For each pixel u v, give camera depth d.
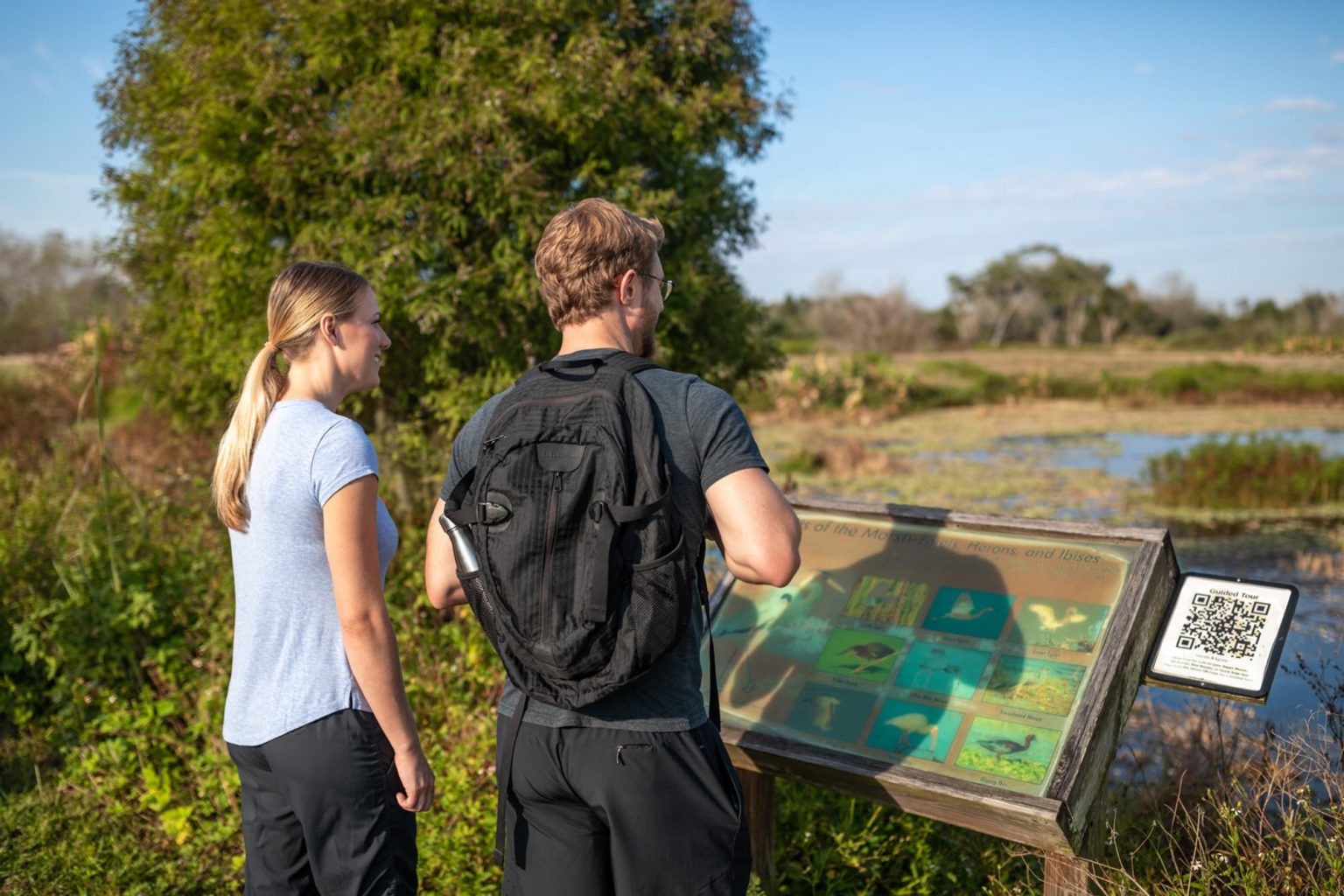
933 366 33.12
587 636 1.40
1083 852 1.91
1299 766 2.60
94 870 2.91
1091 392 27.80
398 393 5.72
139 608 3.88
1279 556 7.71
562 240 1.62
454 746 3.30
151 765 3.38
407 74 4.95
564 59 4.77
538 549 1.44
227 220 5.15
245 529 1.76
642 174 5.01
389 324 5.18
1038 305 67.62
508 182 4.62
